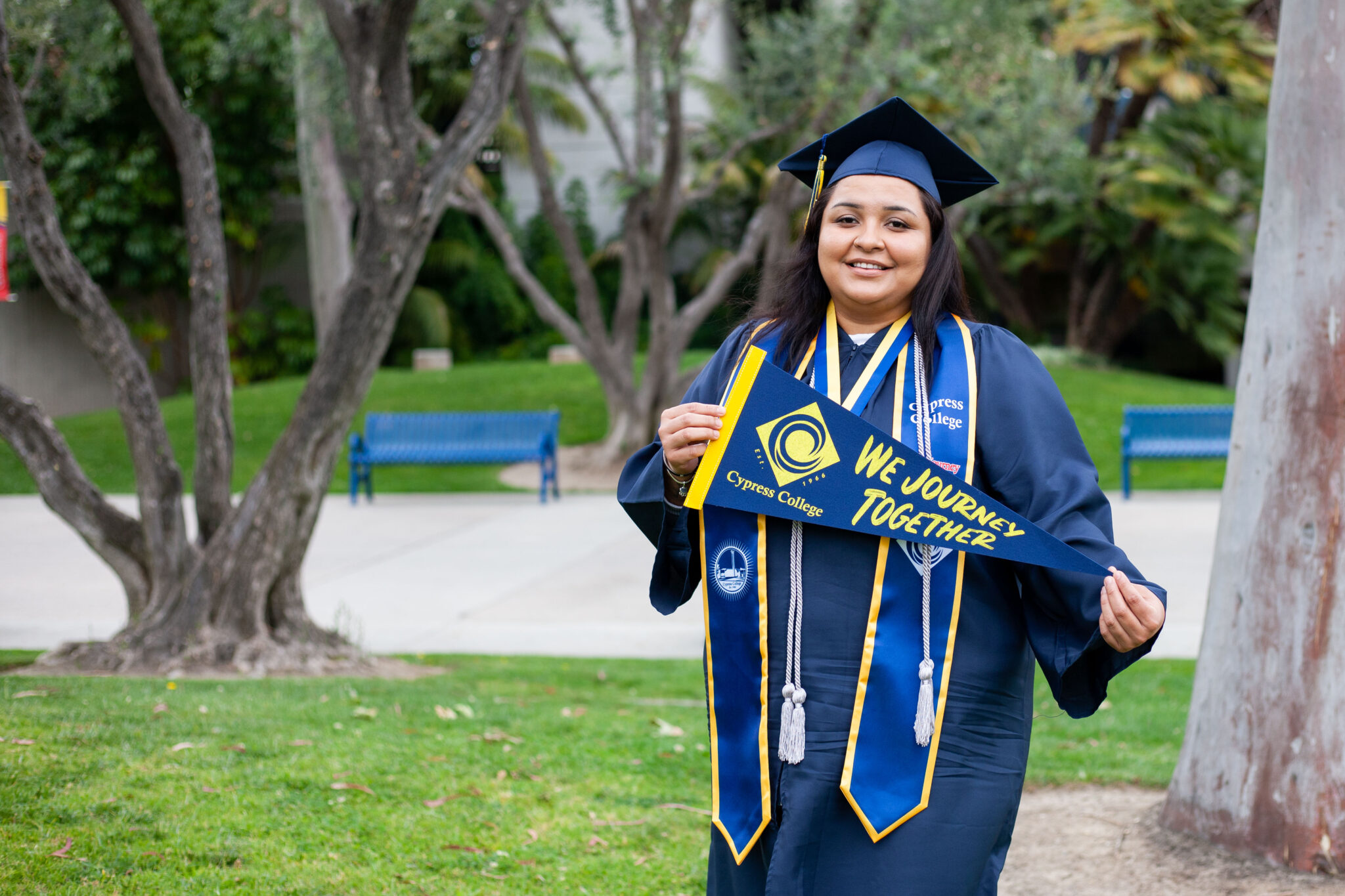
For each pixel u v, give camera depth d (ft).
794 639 6.30
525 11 20.56
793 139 48.08
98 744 13.62
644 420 50.72
